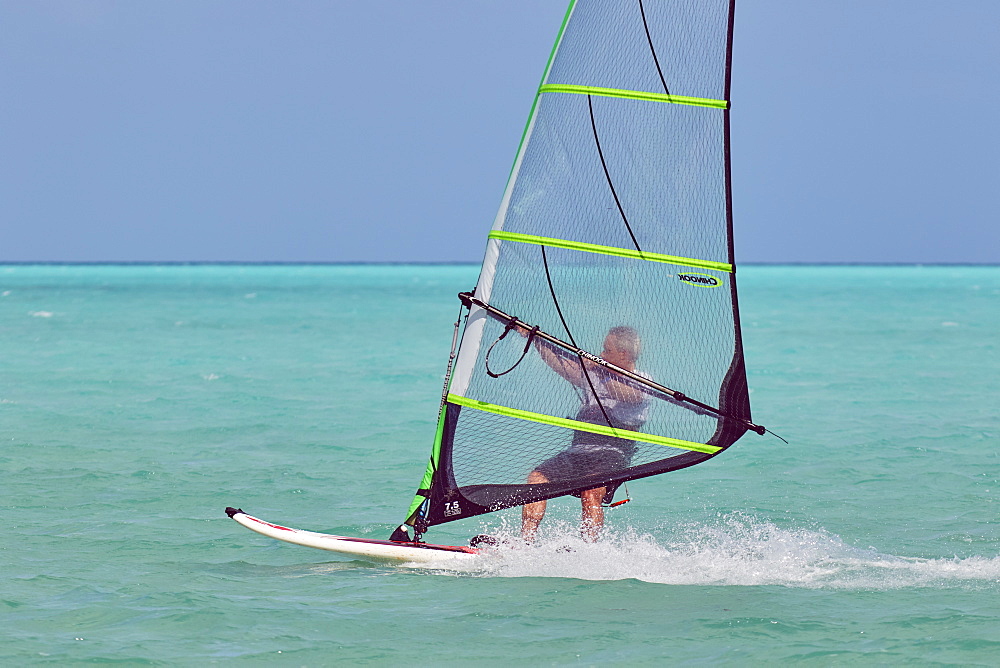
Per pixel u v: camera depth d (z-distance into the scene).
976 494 50.91
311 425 72.50
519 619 32.28
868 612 32.66
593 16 36.91
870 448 63.78
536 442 37.75
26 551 39.84
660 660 28.88
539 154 37.22
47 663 28.45
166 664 28.56
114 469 56.38
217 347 138.50
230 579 36.62
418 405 83.19
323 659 29.02
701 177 36.28
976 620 31.59
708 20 36.00
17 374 103.62
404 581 36.47
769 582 36.19
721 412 36.59
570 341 37.12
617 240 36.97
